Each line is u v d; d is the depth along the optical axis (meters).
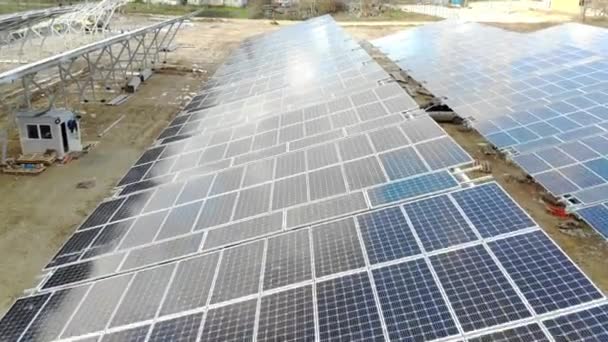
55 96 29.66
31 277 15.59
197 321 9.34
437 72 32.44
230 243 12.00
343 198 12.47
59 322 10.66
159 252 12.62
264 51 42.62
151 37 62.41
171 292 10.57
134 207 16.27
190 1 91.94
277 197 13.79
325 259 10.05
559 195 15.06
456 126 26.25
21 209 19.92
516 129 20.42
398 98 19.12
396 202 11.36
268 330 8.54
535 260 8.16
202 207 14.62
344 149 15.75
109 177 23.23
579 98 22.42
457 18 76.62
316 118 20.05
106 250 13.58
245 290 9.84
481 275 8.22
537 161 17.28
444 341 7.19
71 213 19.77
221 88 32.78
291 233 11.56
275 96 26.08
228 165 17.70
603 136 18.06
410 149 14.13
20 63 29.61
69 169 23.95
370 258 9.57
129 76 42.59
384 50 42.94
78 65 46.75
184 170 18.61
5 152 24.11
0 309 14.01
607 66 26.98
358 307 8.36
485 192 10.58
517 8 90.44
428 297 8.09
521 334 6.94
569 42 35.41
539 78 26.97
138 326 9.71
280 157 16.88
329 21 47.47
